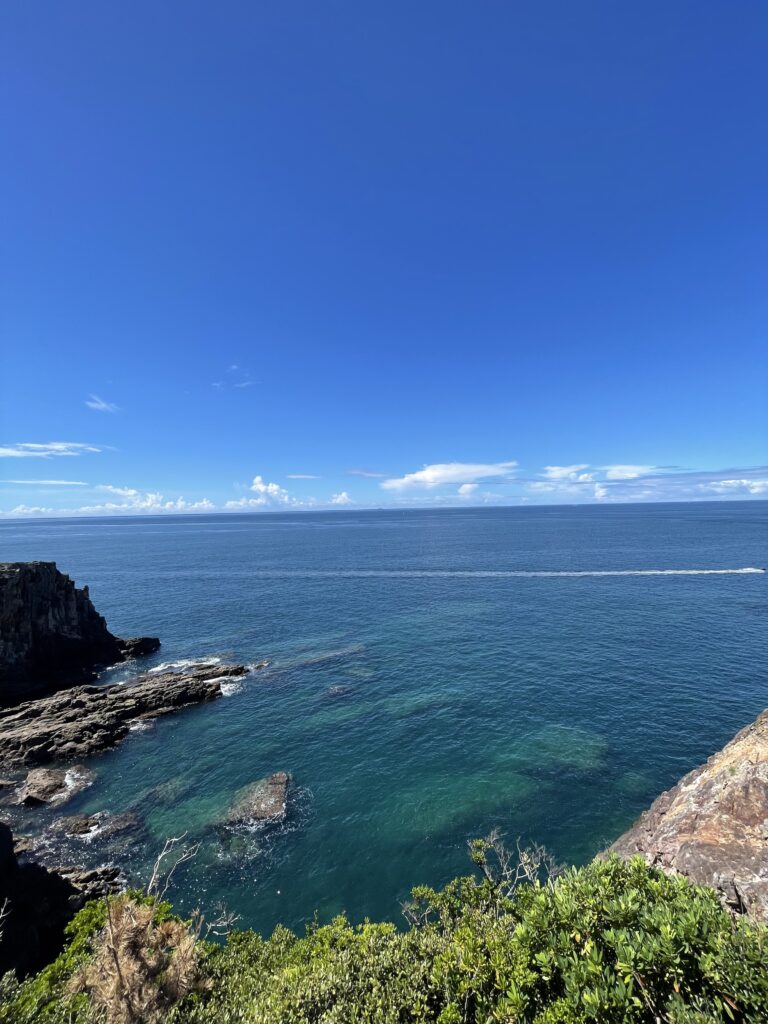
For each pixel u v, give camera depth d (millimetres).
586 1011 7152
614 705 43000
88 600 68938
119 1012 11594
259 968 15461
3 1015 11898
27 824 31562
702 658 53281
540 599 86312
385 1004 9820
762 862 12383
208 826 30266
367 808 31156
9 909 22016
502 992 8766
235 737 41438
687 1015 6582
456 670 53094
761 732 17766
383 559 151750
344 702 46750
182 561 158625
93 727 42500
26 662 56250
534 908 9320
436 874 25938
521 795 31484
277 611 84438
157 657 64062
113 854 28641
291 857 27562
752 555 134875
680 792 19531
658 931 7918
